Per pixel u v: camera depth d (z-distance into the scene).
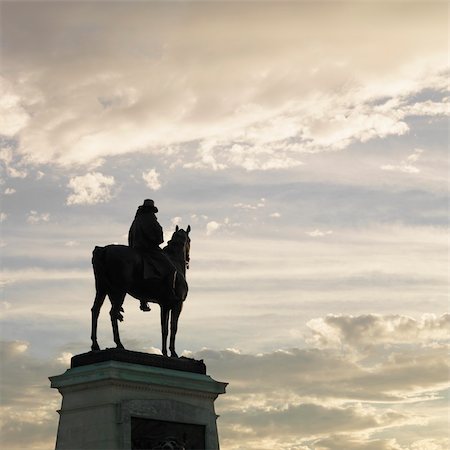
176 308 75.62
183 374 72.94
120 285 71.88
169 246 77.38
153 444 70.25
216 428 74.00
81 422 69.75
